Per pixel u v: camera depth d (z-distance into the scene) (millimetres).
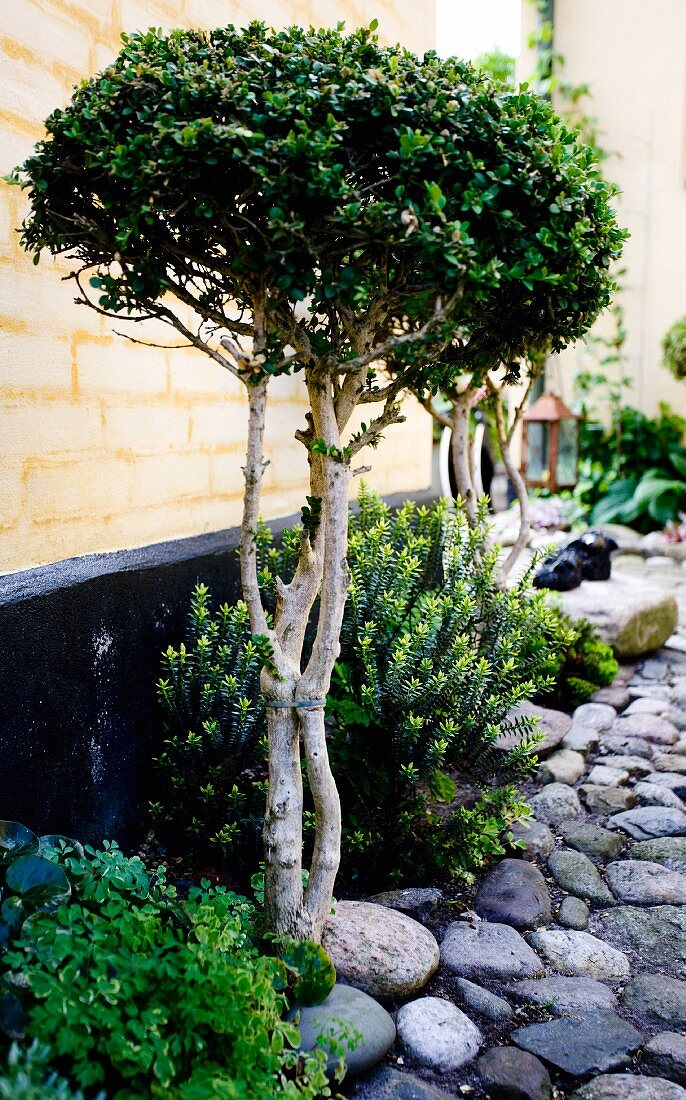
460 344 2289
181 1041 1609
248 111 1695
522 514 3803
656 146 8711
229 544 3227
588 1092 1850
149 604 2723
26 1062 1421
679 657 4797
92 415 2568
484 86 1960
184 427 3020
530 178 1852
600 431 8992
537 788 3273
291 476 3779
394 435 4816
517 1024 2070
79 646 2410
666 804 3172
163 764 2615
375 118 1794
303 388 3830
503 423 4027
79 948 1695
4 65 2199
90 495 2574
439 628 2830
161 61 1829
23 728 2211
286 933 2039
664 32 8508
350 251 1844
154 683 2756
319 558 2137
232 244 1853
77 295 2486
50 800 2318
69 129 1785
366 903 2328
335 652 2020
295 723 2053
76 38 2459
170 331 2912
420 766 2643
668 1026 2066
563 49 8930
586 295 2154
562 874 2697
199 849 2633
